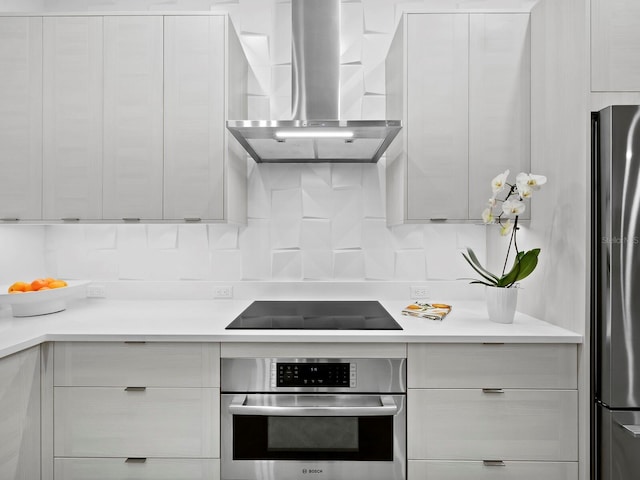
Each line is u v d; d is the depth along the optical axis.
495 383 1.50
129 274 2.24
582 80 1.44
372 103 2.23
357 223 2.24
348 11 2.23
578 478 1.48
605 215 1.36
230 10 2.24
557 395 1.49
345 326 1.60
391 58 2.11
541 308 1.74
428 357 1.51
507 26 1.84
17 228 2.05
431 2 2.23
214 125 1.85
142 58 1.85
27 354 1.42
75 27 1.86
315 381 1.51
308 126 1.63
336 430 1.52
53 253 2.23
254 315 1.81
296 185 2.24
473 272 2.22
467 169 1.84
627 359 1.34
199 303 2.12
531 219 1.83
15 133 1.87
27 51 1.87
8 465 1.33
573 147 1.50
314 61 1.90
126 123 1.86
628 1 1.43
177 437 1.51
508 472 1.50
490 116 1.84
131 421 1.51
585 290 1.42
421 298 2.22
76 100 1.87
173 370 1.51
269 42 2.24
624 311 1.34
